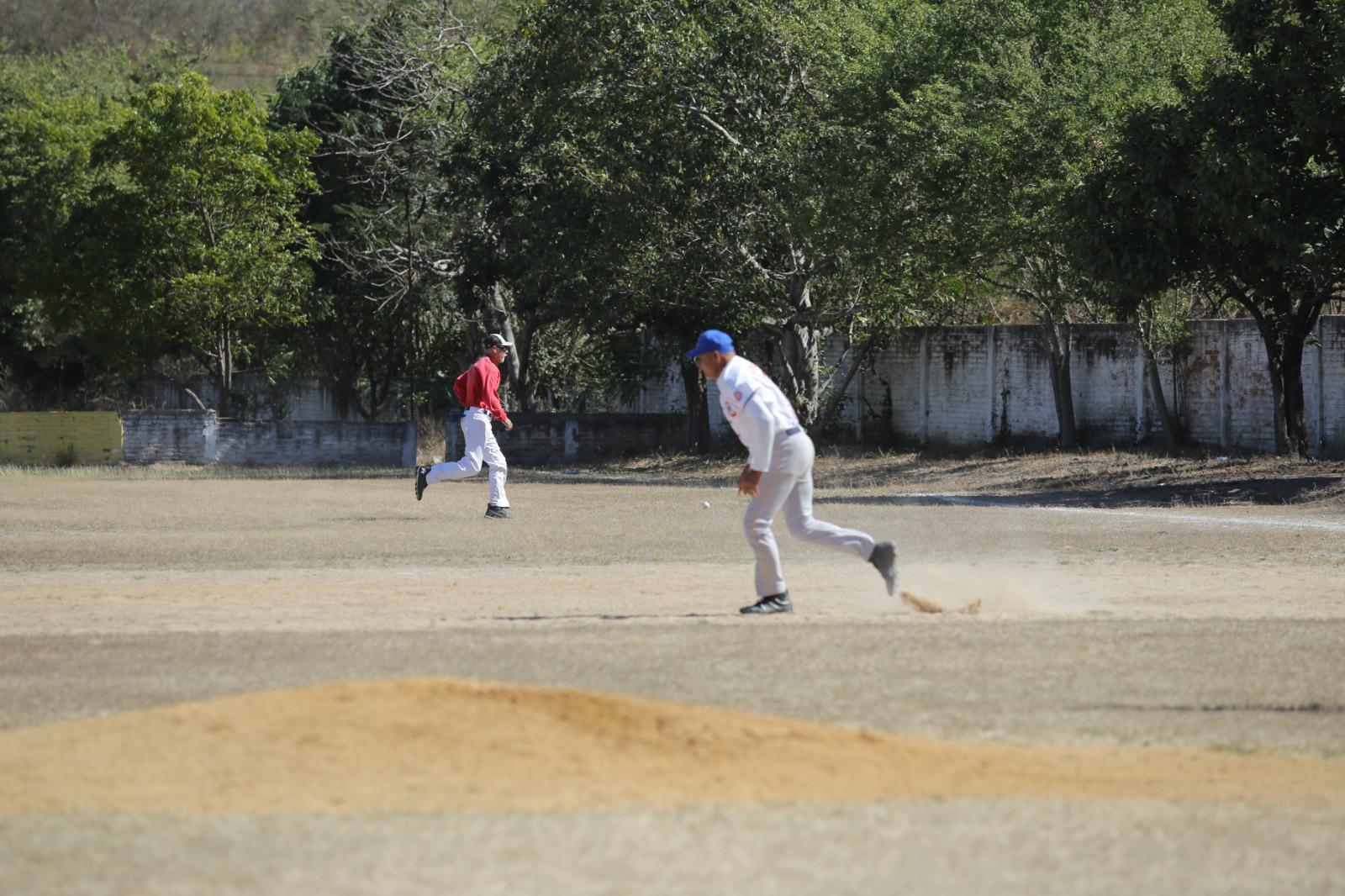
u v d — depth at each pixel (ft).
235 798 40.22
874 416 315.58
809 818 38.22
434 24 384.47
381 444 337.31
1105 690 58.08
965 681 59.88
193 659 66.18
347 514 174.91
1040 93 216.74
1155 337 251.60
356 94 391.04
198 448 328.29
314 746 44.96
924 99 229.25
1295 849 35.47
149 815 38.40
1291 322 207.21
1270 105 181.88
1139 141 185.06
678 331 320.91
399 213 389.80
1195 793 41.70
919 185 235.81
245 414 427.74
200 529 152.87
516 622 78.74
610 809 39.11
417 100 372.79
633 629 75.10
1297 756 47.16
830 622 77.61
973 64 225.15
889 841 35.99
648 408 372.17
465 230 345.31
